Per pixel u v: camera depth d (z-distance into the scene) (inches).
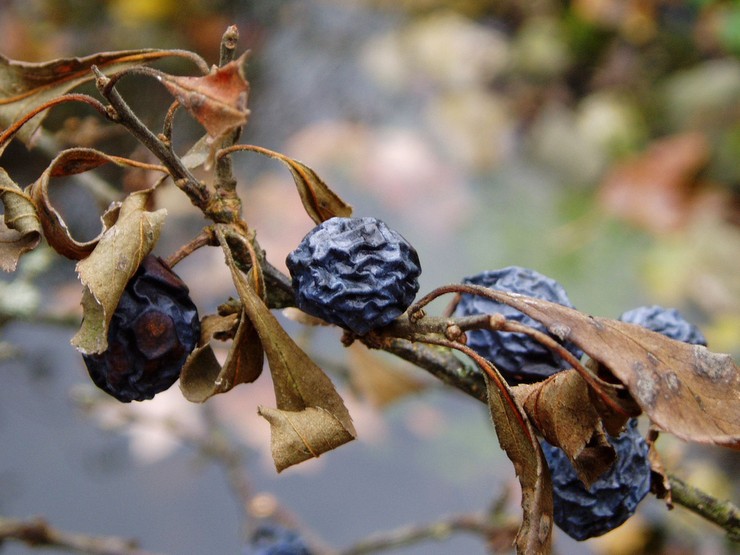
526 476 4.3
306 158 16.4
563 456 4.9
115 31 17.0
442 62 18.6
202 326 4.6
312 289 4.5
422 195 16.1
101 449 12.5
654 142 17.4
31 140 5.1
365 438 12.0
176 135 11.9
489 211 16.0
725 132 16.7
